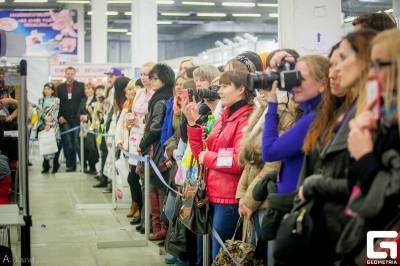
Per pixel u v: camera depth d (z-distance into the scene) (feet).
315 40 16.92
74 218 22.35
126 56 106.42
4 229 15.55
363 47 6.89
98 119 31.76
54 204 25.41
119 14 78.95
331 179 6.91
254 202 9.72
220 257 10.87
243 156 10.26
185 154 13.84
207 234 12.18
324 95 7.83
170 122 16.67
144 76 19.72
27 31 71.72
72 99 36.42
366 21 9.18
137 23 40.86
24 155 11.38
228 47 35.45
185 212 12.14
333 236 6.92
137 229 19.90
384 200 6.01
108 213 23.25
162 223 17.92
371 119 6.19
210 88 12.80
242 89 11.39
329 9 16.94
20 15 71.36
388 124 6.15
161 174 17.33
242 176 10.59
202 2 67.72
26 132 11.40
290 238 7.18
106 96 29.25
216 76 14.19
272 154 8.57
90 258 16.65
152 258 16.52
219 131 11.68
